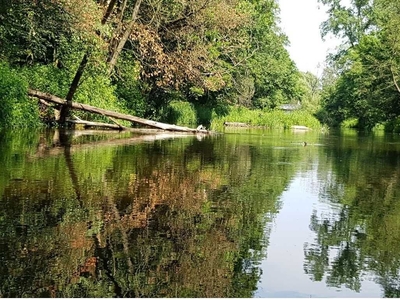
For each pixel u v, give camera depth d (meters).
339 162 11.51
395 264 3.89
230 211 5.59
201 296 3.10
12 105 16.20
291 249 4.21
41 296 2.97
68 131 17.02
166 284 3.26
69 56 18.61
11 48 18.23
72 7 14.21
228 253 4.00
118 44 19.58
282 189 7.27
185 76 24.02
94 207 5.31
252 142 17.42
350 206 6.16
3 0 14.09
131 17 20.67
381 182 8.28
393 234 4.80
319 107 66.00
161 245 4.09
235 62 34.41
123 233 4.38
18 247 3.83
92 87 20.61
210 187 7.14
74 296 2.99
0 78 15.90
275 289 3.29
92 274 3.36
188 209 5.55
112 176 7.49
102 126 19.80
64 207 5.24
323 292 3.27
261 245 4.29
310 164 10.80
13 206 5.17
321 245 4.37
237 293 3.18
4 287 3.07
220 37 26.61
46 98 17.62
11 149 10.26
